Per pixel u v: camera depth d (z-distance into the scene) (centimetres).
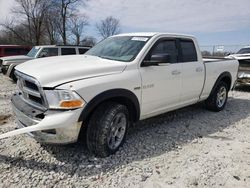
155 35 461
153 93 438
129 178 332
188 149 421
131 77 396
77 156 377
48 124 319
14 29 4025
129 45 454
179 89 498
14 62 1099
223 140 466
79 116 332
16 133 318
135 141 441
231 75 672
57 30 4081
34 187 305
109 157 379
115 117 376
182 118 583
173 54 490
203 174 348
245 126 548
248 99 824
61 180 321
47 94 329
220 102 659
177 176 341
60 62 397
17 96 407
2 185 306
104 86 358
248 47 1130
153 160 379
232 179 340
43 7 3869
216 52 2452
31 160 363
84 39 4469
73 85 333
